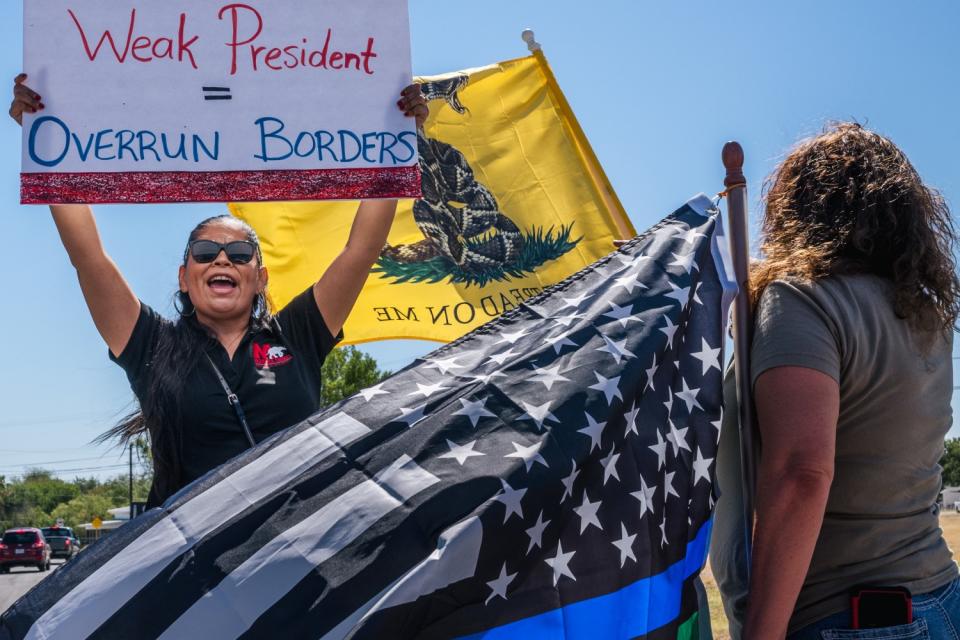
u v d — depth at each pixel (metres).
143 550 2.40
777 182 2.82
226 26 3.07
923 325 2.49
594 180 6.14
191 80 3.03
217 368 3.38
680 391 2.84
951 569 2.49
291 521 2.40
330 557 2.32
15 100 2.95
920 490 2.48
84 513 124.06
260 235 5.55
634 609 2.54
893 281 2.52
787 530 2.27
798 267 2.55
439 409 2.60
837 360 2.41
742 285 2.81
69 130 2.95
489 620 2.32
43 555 39.31
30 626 2.31
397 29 3.15
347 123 3.09
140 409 3.46
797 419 2.32
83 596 2.34
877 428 2.45
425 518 2.34
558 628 2.39
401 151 3.10
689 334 2.93
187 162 3.00
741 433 2.71
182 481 3.33
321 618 2.25
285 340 3.53
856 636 2.38
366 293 5.87
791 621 2.50
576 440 2.52
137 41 3.01
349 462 2.50
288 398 3.41
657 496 2.67
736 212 2.94
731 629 2.79
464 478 2.41
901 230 2.55
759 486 2.36
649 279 2.97
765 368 2.42
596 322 2.84
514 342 2.83
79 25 2.99
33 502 128.88
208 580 2.34
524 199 6.06
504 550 2.34
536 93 6.20
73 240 3.26
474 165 6.05
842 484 2.47
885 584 2.41
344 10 3.12
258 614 2.28
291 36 3.10
